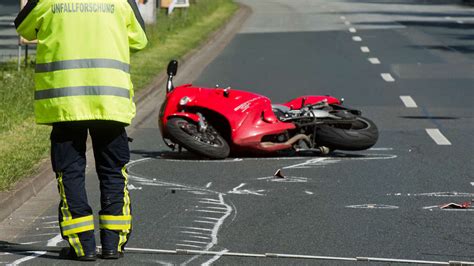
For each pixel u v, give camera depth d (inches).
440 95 1879.9
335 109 1291.8
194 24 3513.8
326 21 4030.5
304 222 871.1
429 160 1205.7
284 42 3073.3
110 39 720.3
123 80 722.8
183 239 806.5
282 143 1208.8
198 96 1192.8
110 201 735.1
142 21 741.9
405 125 1509.6
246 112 1190.3
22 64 2160.4
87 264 726.5
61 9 717.9
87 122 721.6
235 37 3272.6
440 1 5679.1
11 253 761.0
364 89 1977.1
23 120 1409.9
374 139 1232.8
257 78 2166.6
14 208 927.7
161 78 2027.6
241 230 840.3
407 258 750.5
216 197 982.4
